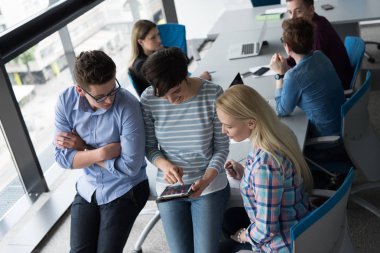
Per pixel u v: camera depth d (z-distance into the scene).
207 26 5.98
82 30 4.25
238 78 2.76
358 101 2.29
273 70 2.92
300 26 2.53
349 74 3.16
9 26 3.10
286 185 1.70
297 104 2.60
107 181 2.25
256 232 1.74
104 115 2.16
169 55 1.91
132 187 2.27
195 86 2.04
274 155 1.67
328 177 2.58
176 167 2.08
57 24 3.42
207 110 2.03
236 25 4.25
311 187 1.88
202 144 2.08
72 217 2.24
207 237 2.05
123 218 2.19
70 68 4.12
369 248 2.56
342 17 3.85
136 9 5.18
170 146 2.14
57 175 3.67
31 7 3.32
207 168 2.08
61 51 3.94
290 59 3.27
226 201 2.15
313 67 2.52
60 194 3.44
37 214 3.24
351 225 2.75
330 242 1.68
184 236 2.13
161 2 5.50
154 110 2.10
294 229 1.44
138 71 3.23
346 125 2.27
